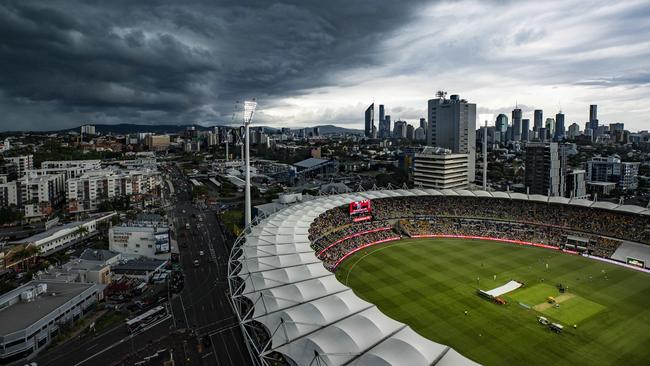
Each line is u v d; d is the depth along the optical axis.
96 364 83.38
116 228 161.00
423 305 100.81
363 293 107.81
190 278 131.38
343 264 129.38
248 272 81.25
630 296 106.62
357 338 56.34
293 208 138.25
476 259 134.62
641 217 147.62
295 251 90.31
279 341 58.41
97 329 98.19
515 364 76.50
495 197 174.25
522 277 119.31
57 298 102.44
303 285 73.12
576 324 91.56
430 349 54.31
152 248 154.50
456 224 166.50
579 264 131.00
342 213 160.50
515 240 154.62
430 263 130.50
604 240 144.25
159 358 84.81
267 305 67.69
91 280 122.88
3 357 83.56
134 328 97.81
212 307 109.44
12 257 139.12
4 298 98.94
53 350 89.19
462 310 98.25
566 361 77.50
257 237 102.50
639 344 83.38
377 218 164.38
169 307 109.75
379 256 137.00
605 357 78.75
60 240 166.25
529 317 94.81
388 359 50.56
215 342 91.00
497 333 87.62
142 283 125.25
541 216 163.88
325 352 53.62
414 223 166.62
